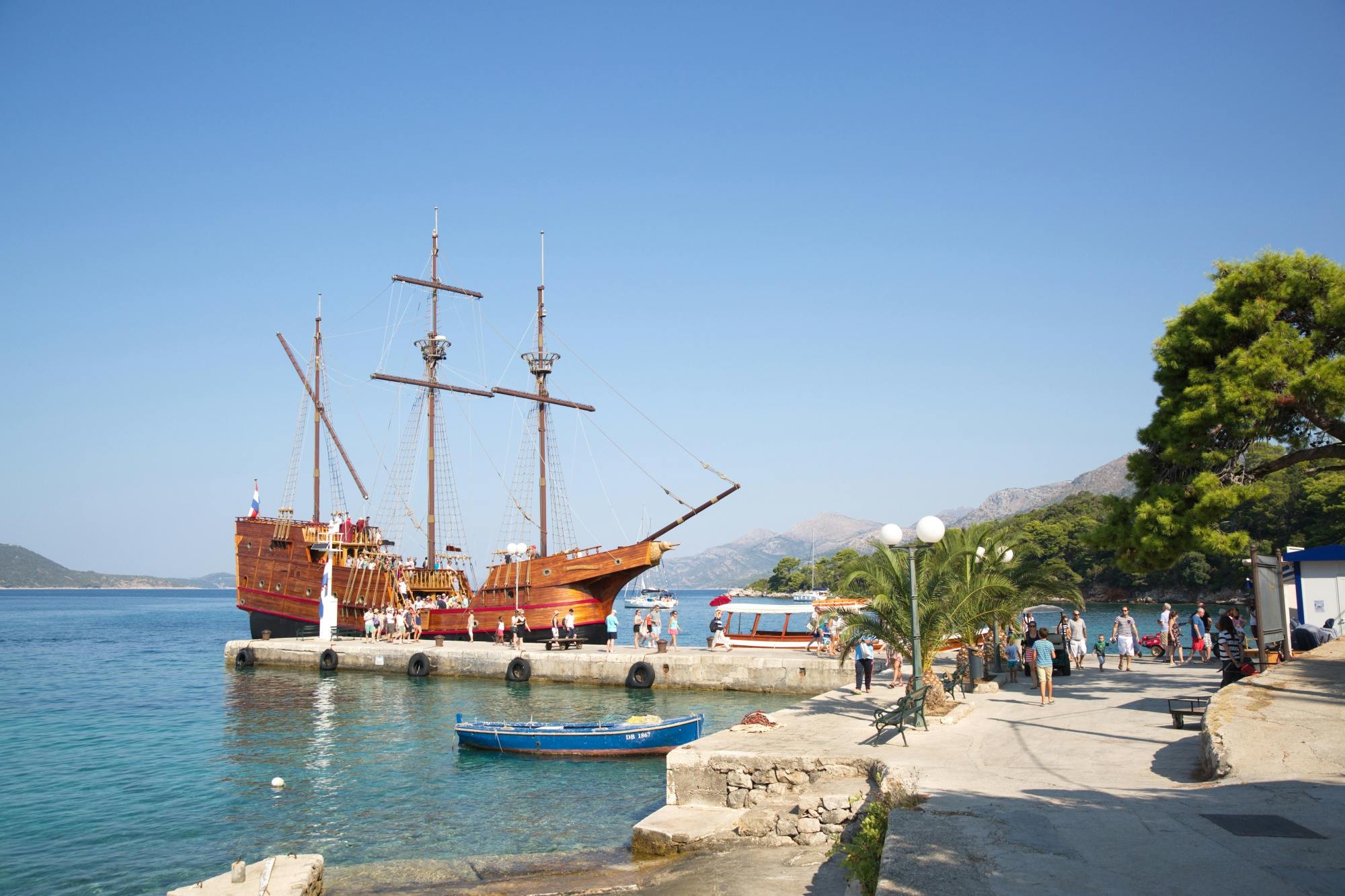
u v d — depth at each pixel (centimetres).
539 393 7012
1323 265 2162
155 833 1984
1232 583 11369
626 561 5644
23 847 1891
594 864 1625
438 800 2203
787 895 1209
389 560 6400
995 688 2488
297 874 1348
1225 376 2142
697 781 1683
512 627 5141
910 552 1966
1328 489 9700
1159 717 1955
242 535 6919
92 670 5728
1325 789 1088
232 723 3444
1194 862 834
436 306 7350
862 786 1504
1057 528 13850
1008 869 826
